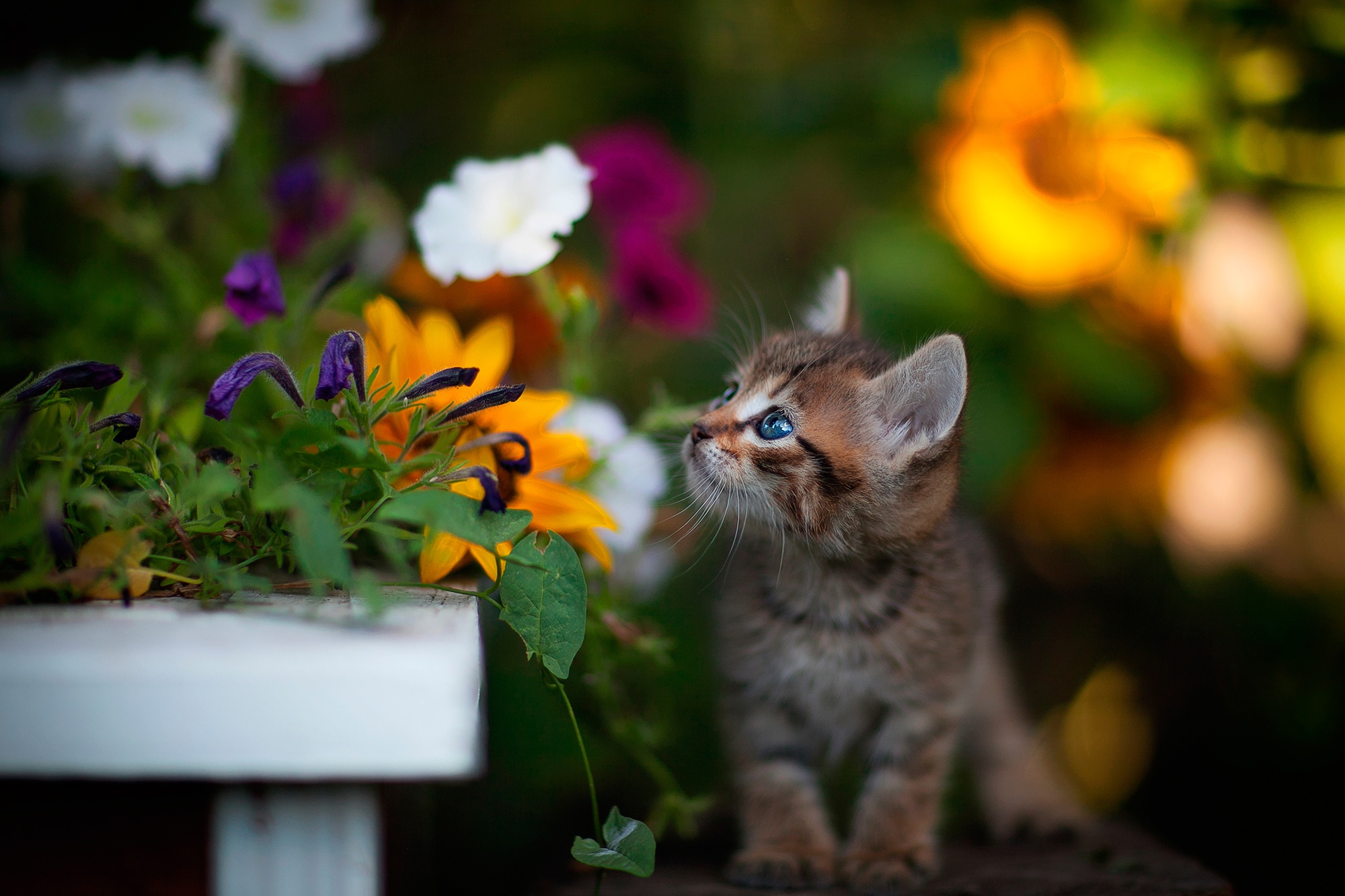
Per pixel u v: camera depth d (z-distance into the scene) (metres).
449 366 0.70
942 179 0.90
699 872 0.75
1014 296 0.91
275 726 0.60
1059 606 0.98
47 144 0.82
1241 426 0.91
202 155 0.79
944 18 0.96
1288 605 0.92
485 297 0.82
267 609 0.64
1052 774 0.86
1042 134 0.88
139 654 0.60
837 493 0.76
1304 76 0.90
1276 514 0.91
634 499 0.78
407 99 1.07
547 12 1.10
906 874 0.73
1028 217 0.87
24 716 0.59
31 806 0.61
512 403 0.70
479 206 0.73
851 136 0.99
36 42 0.90
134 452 0.67
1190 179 0.89
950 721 0.78
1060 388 0.91
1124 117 0.89
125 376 0.68
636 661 0.76
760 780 0.78
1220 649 0.94
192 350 0.76
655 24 1.09
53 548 0.63
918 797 0.77
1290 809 0.92
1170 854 0.76
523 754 0.82
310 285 0.81
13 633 0.61
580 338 0.77
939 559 0.78
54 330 0.79
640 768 0.84
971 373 0.80
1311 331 0.91
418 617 0.63
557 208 0.73
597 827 0.66
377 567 0.73
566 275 0.85
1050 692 0.98
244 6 0.81
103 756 0.59
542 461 0.70
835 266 0.92
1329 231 0.90
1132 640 0.97
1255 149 0.91
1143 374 0.90
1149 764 0.96
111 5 0.92
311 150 0.89
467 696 0.60
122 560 0.63
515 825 0.82
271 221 0.84
